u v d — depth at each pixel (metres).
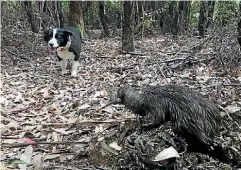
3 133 1.05
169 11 3.54
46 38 1.80
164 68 1.65
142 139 0.79
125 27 2.22
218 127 0.81
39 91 1.45
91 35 3.56
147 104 0.83
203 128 0.77
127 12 2.20
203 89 1.23
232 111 0.93
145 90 0.86
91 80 1.60
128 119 0.98
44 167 0.81
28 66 1.95
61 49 1.71
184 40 2.79
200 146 0.79
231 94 1.15
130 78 1.55
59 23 2.97
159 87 0.85
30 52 2.14
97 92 1.36
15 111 1.24
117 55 2.21
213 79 1.40
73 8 2.46
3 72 1.80
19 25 2.45
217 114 0.81
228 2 1.75
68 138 0.98
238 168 0.78
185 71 1.62
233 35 1.66
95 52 2.37
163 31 3.56
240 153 0.79
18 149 0.93
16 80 1.64
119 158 0.79
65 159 0.85
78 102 1.27
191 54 1.76
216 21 1.86
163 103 0.81
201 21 2.80
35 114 1.20
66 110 1.21
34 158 0.86
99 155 0.84
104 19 3.54
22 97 1.39
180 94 0.81
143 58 2.05
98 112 1.14
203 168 0.74
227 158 0.79
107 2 4.09
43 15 2.65
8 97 1.40
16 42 2.19
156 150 0.76
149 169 0.75
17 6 2.68
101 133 0.97
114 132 0.94
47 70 1.87
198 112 0.78
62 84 1.56
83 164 0.82
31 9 2.65
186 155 0.77
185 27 3.52
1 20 2.28
